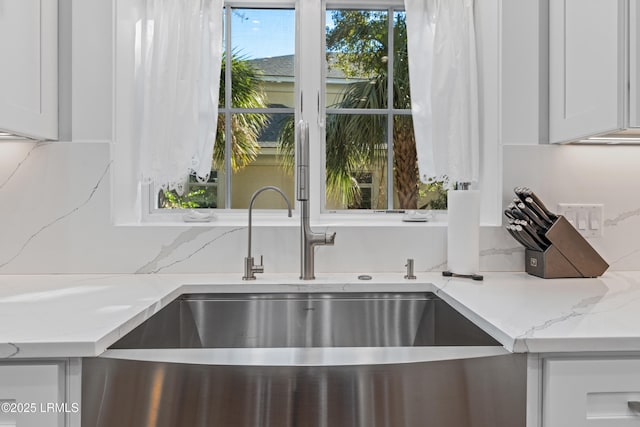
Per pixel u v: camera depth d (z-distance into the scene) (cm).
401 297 125
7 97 112
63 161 136
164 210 160
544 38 144
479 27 155
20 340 72
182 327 121
